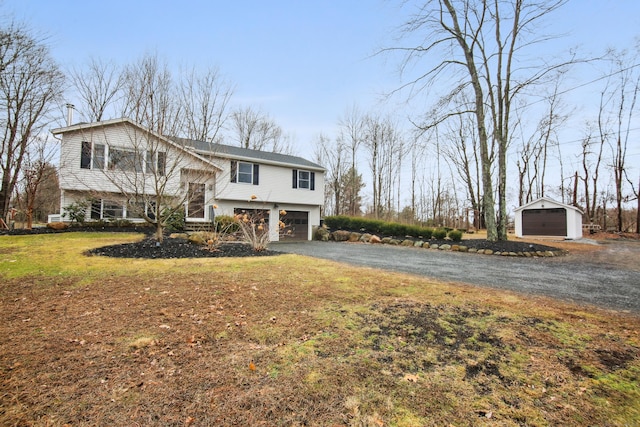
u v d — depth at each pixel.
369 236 15.66
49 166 12.34
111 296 4.06
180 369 2.28
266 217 17.16
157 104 8.23
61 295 4.05
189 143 9.36
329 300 4.11
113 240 8.88
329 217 19.12
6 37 13.70
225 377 2.18
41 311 3.44
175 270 5.70
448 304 4.04
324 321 3.33
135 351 2.55
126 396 1.93
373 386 2.11
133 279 4.97
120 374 2.18
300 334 2.98
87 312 3.45
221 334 2.95
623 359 2.57
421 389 2.09
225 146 16.88
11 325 3.02
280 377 2.20
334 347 2.71
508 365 2.44
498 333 3.09
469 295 4.54
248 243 9.66
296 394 2.00
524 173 28.28
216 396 1.96
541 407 1.91
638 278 6.30
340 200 32.91
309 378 2.19
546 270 7.29
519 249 10.66
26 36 14.07
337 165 32.69
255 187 16.59
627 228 25.92
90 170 11.97
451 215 31.09
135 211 8.54
